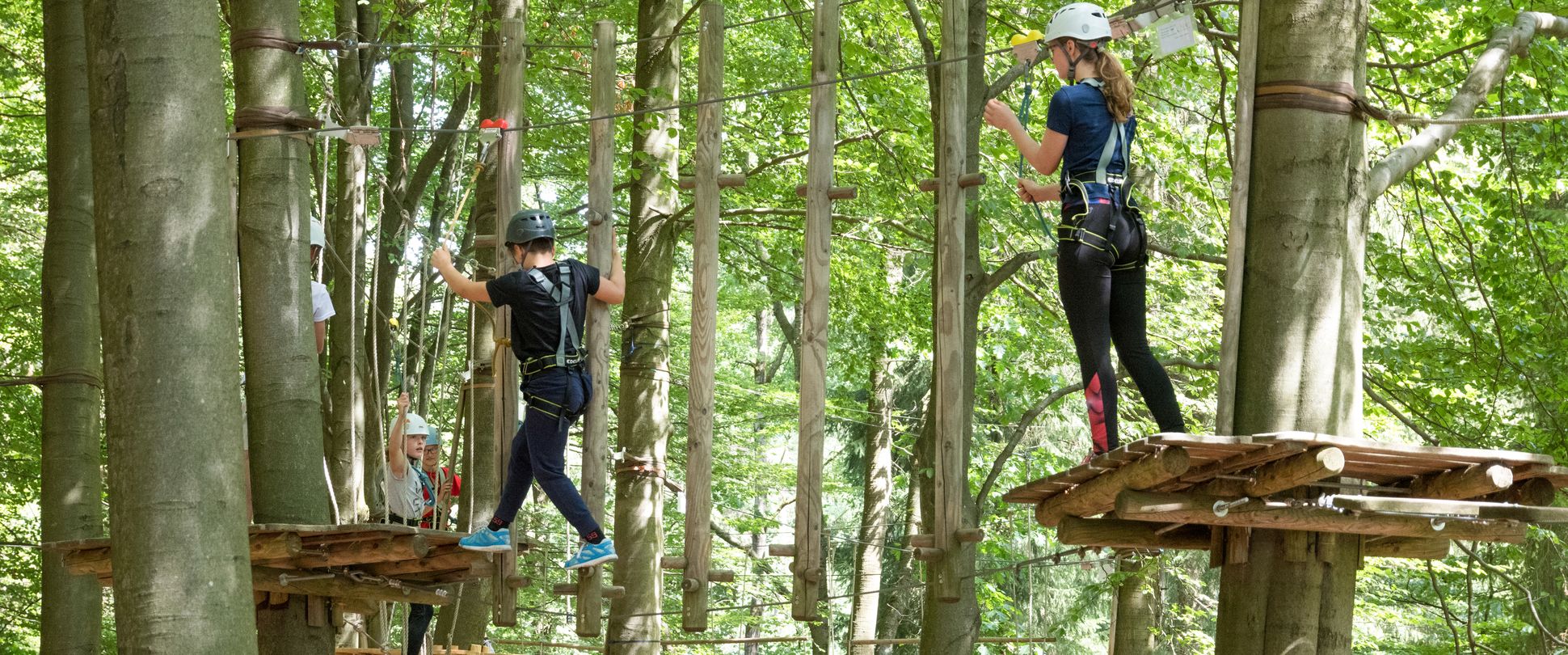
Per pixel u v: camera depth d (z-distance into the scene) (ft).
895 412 65.46
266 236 21.91
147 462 15.35
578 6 44.09
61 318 29.78
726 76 47.65
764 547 75.72
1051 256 34.37
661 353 37.55
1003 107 18.37
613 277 22.27
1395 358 36.24
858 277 50.62
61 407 29.66
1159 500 15.70
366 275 39.63
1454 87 32.19
